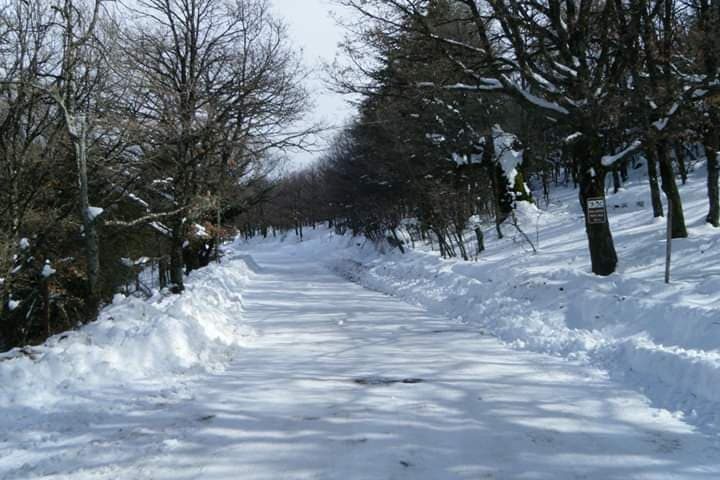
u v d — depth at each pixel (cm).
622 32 1220
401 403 596
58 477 430
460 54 1317
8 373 626
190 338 838
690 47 1308
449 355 829
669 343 712
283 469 435
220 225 2425
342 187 3994
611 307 880
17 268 1276
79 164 1023
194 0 1708
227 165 1644
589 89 1163
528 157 2762
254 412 575
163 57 1694
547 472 422
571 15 1232
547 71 1433
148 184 1526
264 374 739
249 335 1041
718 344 645
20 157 1227
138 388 660
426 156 2811
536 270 1377
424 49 1310
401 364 778
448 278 1617
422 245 3000
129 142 1355
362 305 1494
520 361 780
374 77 1429
